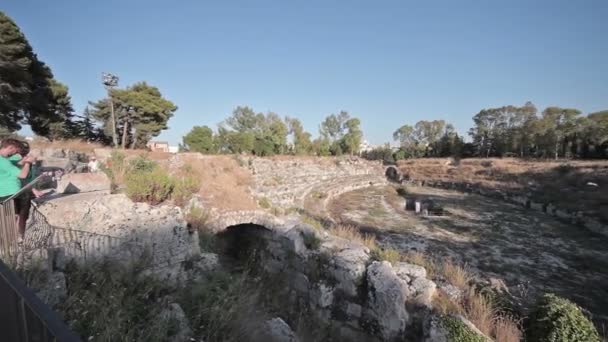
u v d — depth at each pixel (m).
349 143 52.25
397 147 72.19
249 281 7.57
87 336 3.12
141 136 30.59
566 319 4.50
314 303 7.09
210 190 10.62
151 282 4.86
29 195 4.11
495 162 38.47
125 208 5.38
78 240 4.39
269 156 30.38
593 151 35.94
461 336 4.77
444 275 6.61
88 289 3.92
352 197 26.84
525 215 19.70
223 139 30.00
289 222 9.01
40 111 22.38
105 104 28.16
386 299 5.80
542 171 29.89
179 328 3.96
